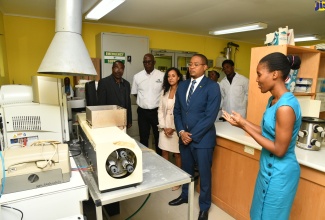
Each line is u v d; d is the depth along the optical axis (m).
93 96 3.01
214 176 2.36
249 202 2.00
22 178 1.12
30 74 3.99
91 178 1.32
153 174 1.44
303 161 1.49
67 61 1.51
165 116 2.62
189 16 3.87
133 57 4.31
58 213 1.16
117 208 2.19
